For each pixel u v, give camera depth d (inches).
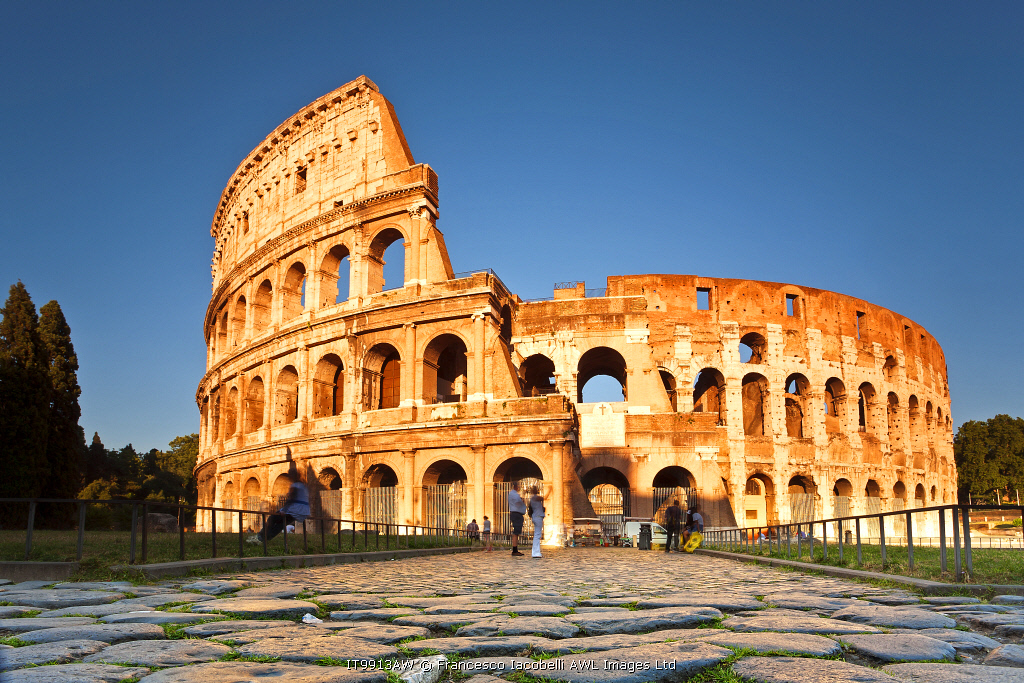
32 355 2449.6
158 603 436.1
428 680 242.8
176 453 5452.8
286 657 268.8
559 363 2536.9
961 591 510.0
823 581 679.1
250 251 2903.5
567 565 1013.2
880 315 3223.4
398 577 723.4
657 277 2847.0
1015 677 238.1
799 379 2947.8
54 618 364.8
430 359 2313.0
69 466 2393.0
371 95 2556.6
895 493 3166.8
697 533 1615.4
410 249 2335.1
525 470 2272.4
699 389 3134.8
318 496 2333.9
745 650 280.8
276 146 2854.3
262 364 2659.9
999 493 5502.0
